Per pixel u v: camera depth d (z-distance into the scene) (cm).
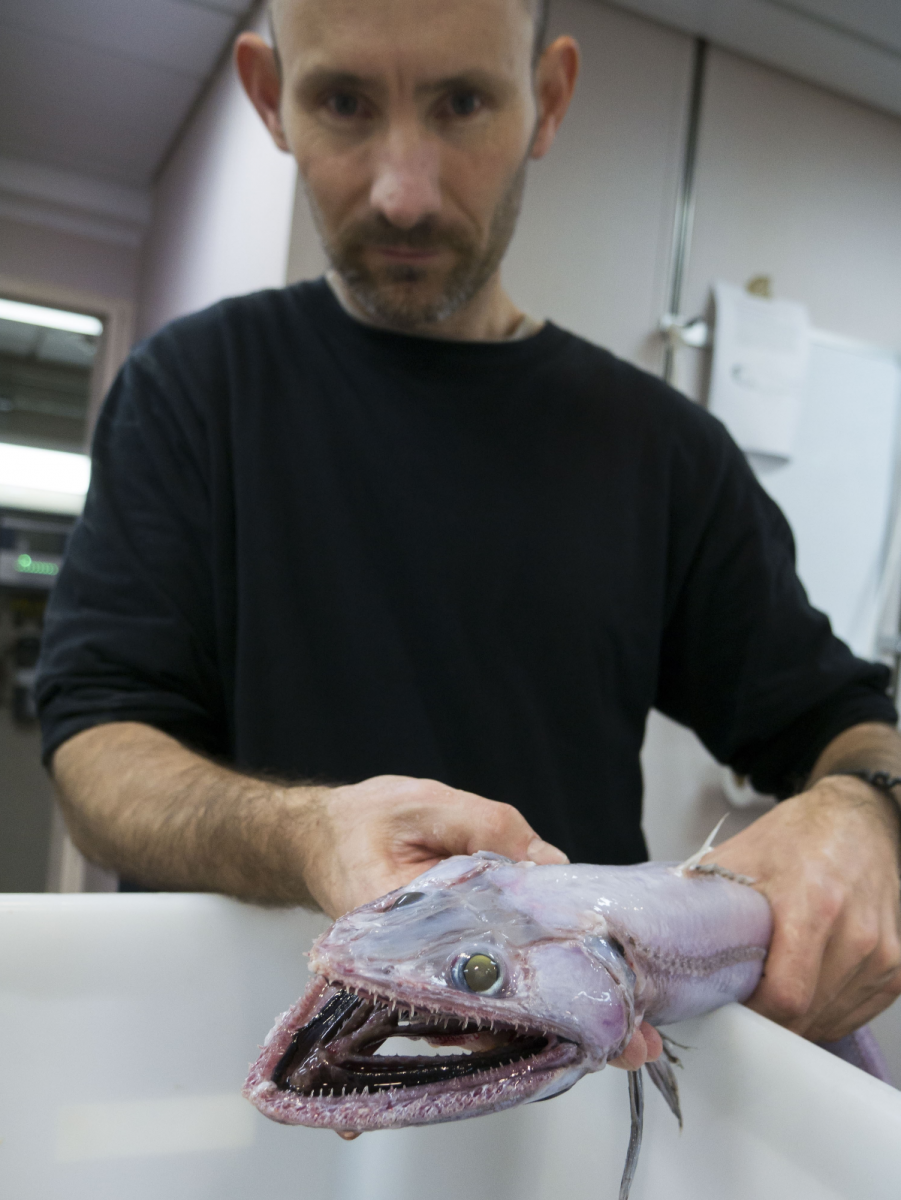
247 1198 53
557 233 176
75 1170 50
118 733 82
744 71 193
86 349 352
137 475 98
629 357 185
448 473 104
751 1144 44
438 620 100
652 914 57
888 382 208
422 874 52
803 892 67
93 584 94
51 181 305
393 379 105
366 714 98
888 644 208
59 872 344
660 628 111
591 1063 47
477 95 85
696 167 189
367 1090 43
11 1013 49
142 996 51
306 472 101
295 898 59
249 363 104
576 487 106
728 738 112
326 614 99
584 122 177
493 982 46
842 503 204
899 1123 38
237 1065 53
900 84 198
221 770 74
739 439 189
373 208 86
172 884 69
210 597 100
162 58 227
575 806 104
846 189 206
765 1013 66
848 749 94
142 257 324
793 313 194
